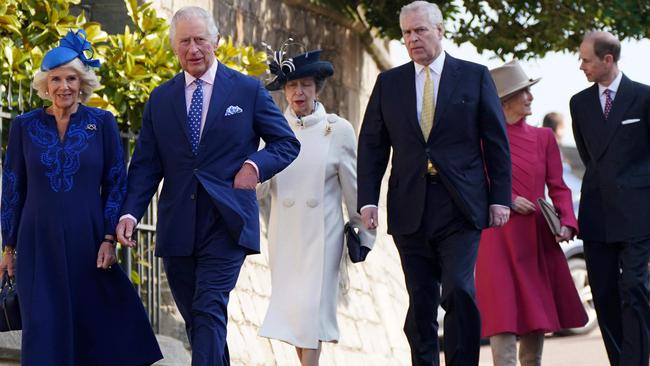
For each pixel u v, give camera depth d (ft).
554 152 51.75
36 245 39.73
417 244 43.50
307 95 48.55
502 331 49.62
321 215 47.93
